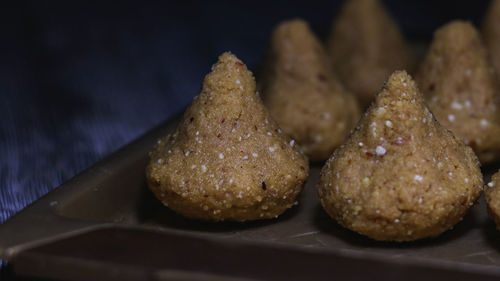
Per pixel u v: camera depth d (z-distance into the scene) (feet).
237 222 1.07
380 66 1.40
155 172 1.05
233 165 1.03
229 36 1.84
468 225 1.05
